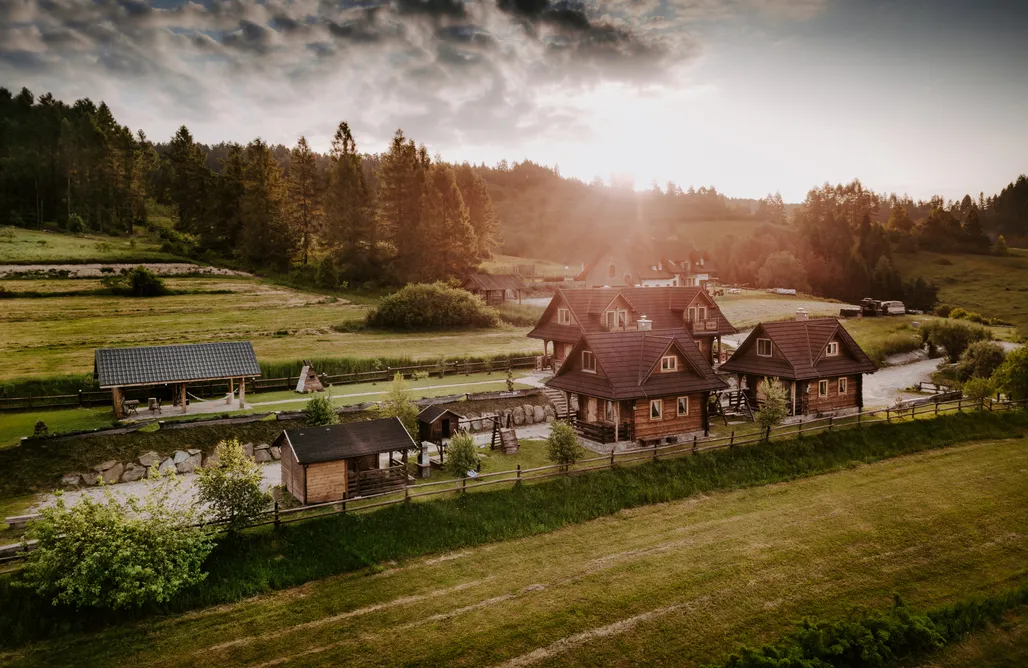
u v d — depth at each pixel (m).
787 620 22.30
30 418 37.06
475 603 22.78
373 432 31.34
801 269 135.88
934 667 20.41
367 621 21.58
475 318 77.75
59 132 162.00
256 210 99.44
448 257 103.25
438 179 110.50
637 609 22.59
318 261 104.25
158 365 38.50
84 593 20.06
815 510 31.50
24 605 20.66
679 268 118.81
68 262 86.56
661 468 34.28
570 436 32.94
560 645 20.53
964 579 25.56
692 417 40.66
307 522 26.66
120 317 66.19
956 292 144.00
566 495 31.06
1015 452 40.88
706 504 32.06
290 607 22.31
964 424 44.94
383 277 95.81
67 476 30.83
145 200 146.62
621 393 37.28
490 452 37.22
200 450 34.62
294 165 104.44
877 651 20.16
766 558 26.45
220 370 39.84
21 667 18.83
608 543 27.66
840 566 26.03
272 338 62.16
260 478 25.88
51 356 49.72
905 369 66.00
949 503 32.50
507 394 45.84
